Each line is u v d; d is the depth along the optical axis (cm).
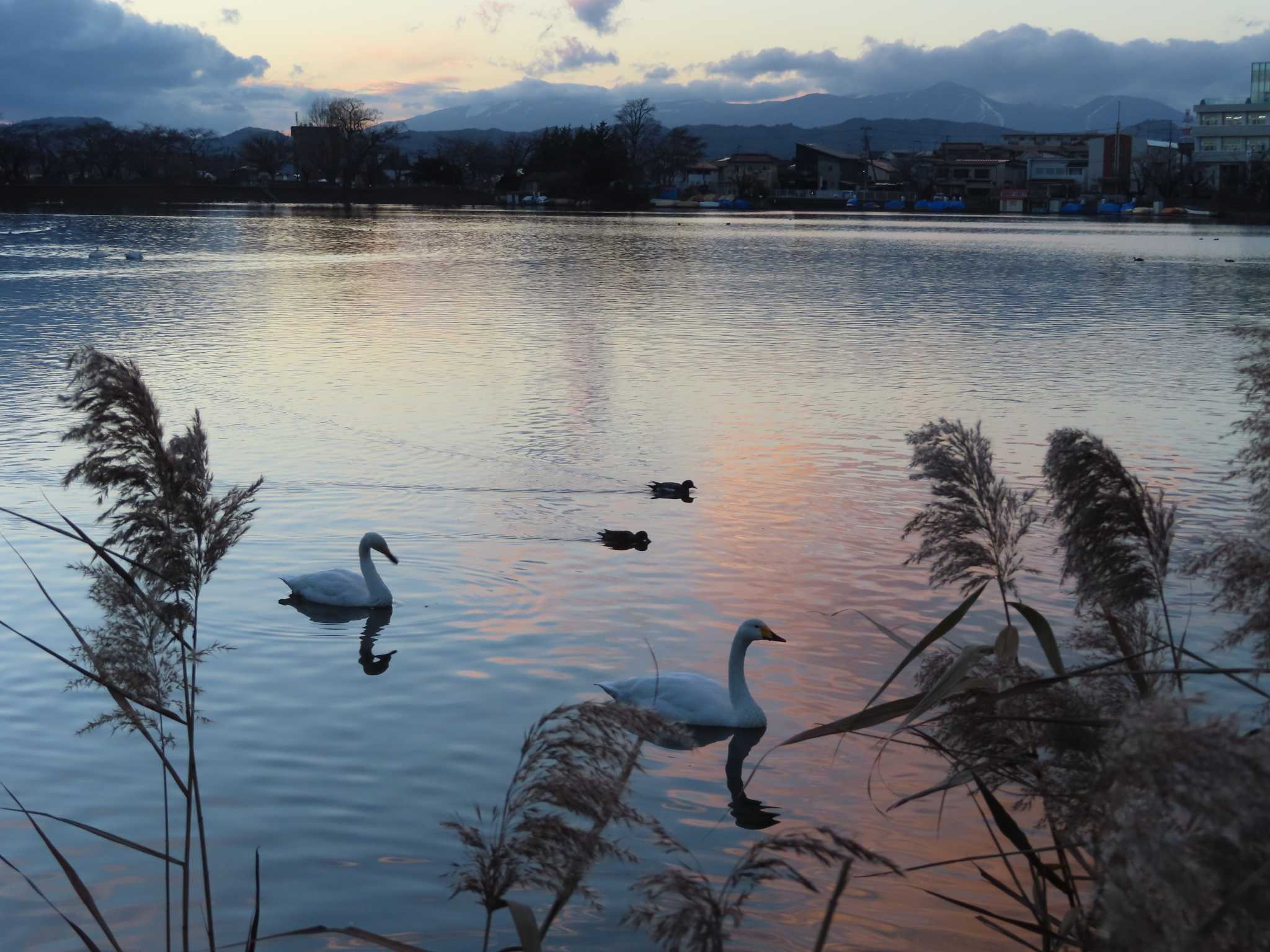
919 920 659
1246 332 423
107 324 3431
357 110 17225
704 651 1091
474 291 4659
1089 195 19338
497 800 796
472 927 654
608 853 324
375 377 2589
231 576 1292
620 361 2861
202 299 4147
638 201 17625
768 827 776
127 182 16612
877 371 2745
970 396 2422
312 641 1102
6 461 1752
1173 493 1630
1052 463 380
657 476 1750
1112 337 3412
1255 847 201
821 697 995
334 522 1498
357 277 5169
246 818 775
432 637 1120
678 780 848
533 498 1622
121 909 671
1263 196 15625
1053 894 679
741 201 19050
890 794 827
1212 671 334
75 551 1340
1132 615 392
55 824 768
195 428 429
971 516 417
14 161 15500
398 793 808
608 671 1043
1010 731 351
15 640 1088
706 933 293
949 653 418
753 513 1554
